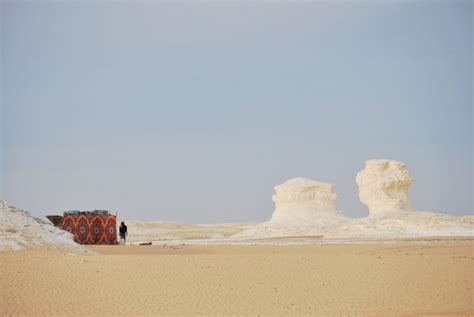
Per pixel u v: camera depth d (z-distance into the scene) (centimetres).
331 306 2008
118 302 2083
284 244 5809
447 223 7525
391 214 7919
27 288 2308
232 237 8869
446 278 2491
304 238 7819
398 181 8144
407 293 2202
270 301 2092
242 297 2159
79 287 2338
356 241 6253
